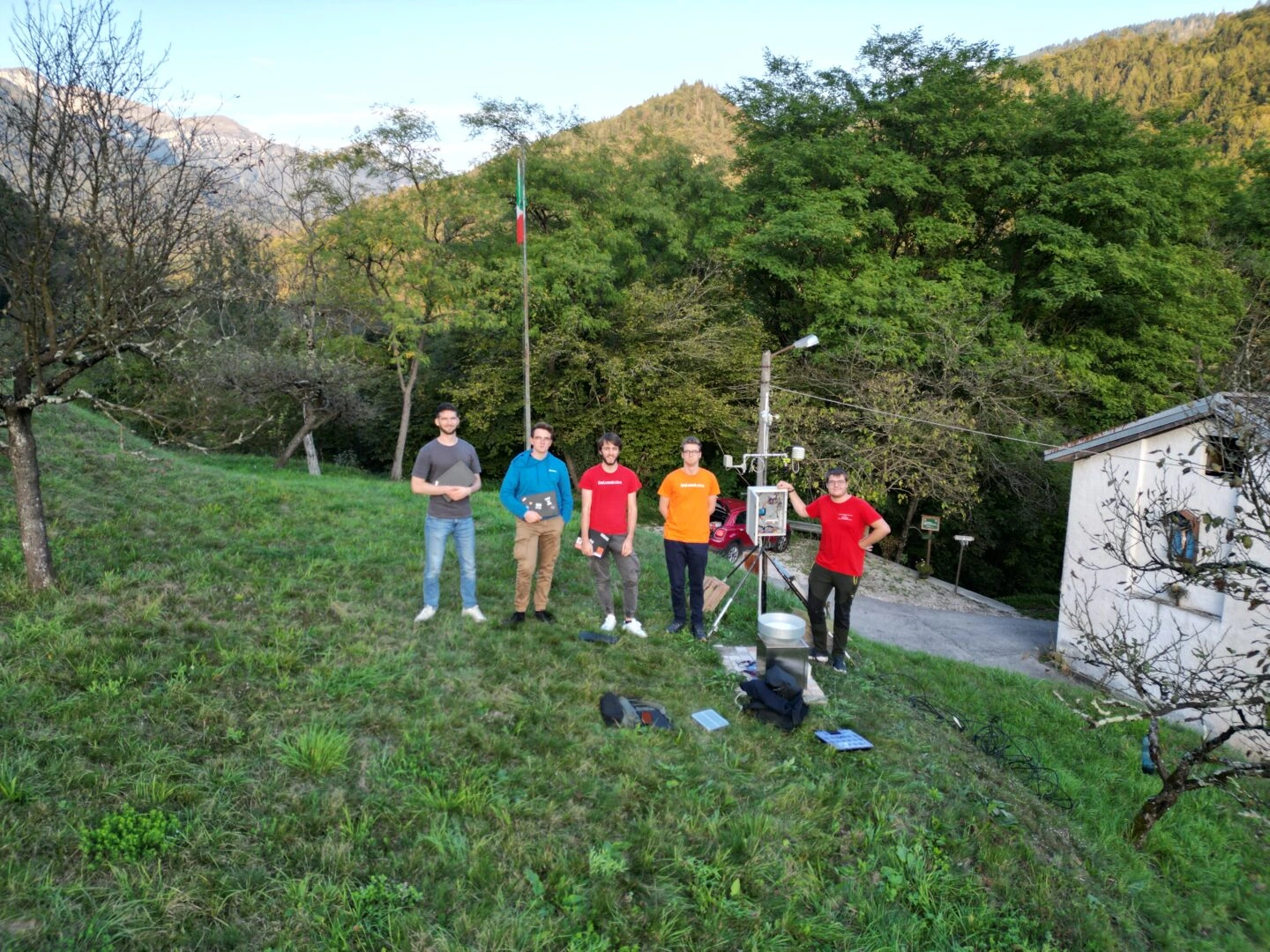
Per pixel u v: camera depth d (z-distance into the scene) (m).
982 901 3.92
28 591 5.32
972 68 23.42
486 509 11.70
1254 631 9.91
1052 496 21.05
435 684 5.05
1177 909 4.83
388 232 20.27
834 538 6.64
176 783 3.62
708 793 4.25
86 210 4.91
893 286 20.50
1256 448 5.51
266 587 6.33
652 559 9.85
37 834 3.14
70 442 10.05
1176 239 23.62
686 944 3.24
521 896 3.35
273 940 2.89
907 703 6.65
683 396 20.92
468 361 25.53
